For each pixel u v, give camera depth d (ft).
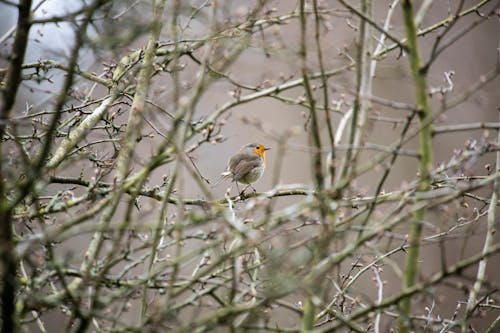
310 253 22.38
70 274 25.26
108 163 31.48
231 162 47.80
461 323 24.86
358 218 25.21
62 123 35.78
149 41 30.96
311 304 23.56
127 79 36.73
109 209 25.16
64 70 33.83
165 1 30.27
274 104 79.51
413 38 24.43
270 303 23.40
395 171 73.87
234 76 31.73
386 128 74.84
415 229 23.00
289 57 29.09
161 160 26.13
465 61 67.56
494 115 73.82
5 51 33.45
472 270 63.16
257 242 21.91
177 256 22.82
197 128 26.66
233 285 22.71
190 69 38.27
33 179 23.85
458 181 31.60
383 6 71.46
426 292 20.92
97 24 27.53
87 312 22.63
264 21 30.48
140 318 23.98
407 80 30.86
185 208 33.53
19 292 26.91
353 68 29.99
